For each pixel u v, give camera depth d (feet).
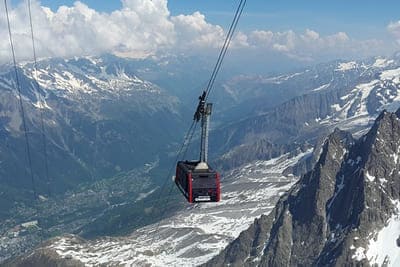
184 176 289.94
